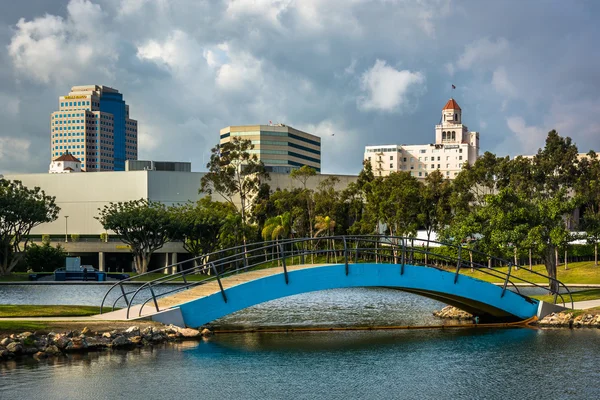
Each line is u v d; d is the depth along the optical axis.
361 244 138.00
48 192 181.00
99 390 33.28
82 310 50.41
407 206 130.25
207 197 150.75
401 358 41.81
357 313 66.50
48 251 143.50
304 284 48.50
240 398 32.72
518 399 32.88
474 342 46.97
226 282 50.75
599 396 33.28
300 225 149.38
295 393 33.75
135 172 175.75
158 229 134.25
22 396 31.97
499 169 139.00
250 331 52.12
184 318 47.00
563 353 42.66
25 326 41.47
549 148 151.00
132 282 118.00
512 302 54.12
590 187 127.31
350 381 36.16
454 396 33.47
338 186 184.62
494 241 71.88
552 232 69.19
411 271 50.81
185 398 32.56
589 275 103.25
